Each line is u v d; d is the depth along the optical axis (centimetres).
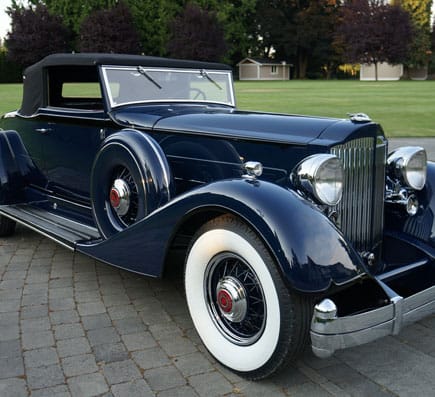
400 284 319
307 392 263
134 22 5609
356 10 5984
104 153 368
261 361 262
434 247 341
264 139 322
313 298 250
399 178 351
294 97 2484
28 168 519
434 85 4034
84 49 5403
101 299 376
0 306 363
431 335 325
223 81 480
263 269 254
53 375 277
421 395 261
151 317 347
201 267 290
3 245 507
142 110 405
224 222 274
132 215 370
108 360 292
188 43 5459
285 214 252
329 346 243
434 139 1154
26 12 5450
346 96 2567
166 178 339
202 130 354
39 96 479
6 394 260
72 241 383
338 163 286
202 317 294
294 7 6850
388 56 5891
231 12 6172
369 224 332
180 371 282
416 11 6600
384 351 305
